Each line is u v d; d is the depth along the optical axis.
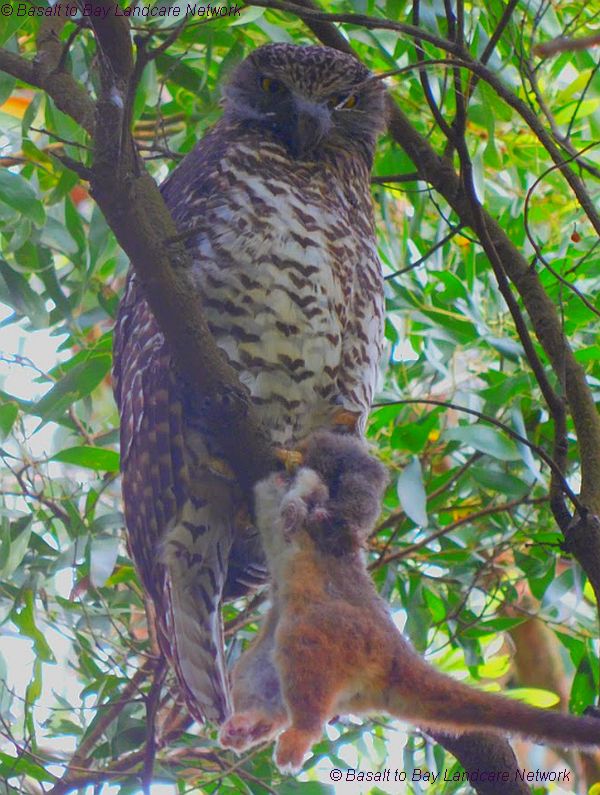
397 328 9.42
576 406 7.02
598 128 9.76
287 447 7.58
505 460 8.55
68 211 8.61
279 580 5.85
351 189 8.30
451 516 9.52
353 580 5.82
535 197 10.01
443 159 8.39
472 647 8.80
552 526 8.90
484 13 8.89
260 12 8.50
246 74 8.62
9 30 7.54
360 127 8.55
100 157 5.70
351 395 7.80
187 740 8.21
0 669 8.27
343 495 6.08
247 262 7.47
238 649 8.82
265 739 5.88
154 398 7.29
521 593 10.02
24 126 8.38
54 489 8.53
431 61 6.73
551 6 9.20
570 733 5.18
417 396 9.56
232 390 6.25
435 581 9.18
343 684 5.47
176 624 7.16
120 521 8.15
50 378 8.79
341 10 9.20
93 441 9.18
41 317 8.30
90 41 8.64
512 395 8.35
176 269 6.14
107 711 7.92
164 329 6.17
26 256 8.52
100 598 7.87
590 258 8.97
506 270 7.71
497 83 6.79
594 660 9.14
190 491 7.24
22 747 7.43
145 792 6.94
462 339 8.94
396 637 5.65
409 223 9.81
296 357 7.49
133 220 5.87
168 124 10.03
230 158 7.95
